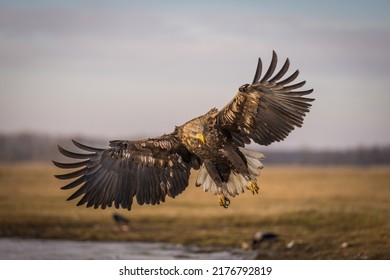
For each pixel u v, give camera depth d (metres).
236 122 13.19
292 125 12.81
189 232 31.95
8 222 34.34
